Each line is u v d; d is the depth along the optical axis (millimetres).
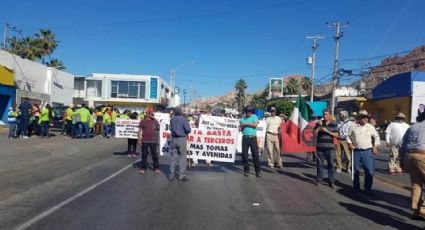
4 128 32188
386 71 66375
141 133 14703
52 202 9703
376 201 10867
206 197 10641
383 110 49531
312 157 19531
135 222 8133
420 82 42844
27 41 71938
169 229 7738
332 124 13078
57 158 18641
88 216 8523
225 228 7883
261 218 8695
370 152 11719
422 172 8742
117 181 12766
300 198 10898
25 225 7789
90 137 30438
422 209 8930
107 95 83062
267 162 18344
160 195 10758
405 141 9094
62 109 35438
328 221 8633
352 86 80812
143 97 83375
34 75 41562
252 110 14398
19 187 11531
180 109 13305
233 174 14758
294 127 17000
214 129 15969
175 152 13328
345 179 14484
